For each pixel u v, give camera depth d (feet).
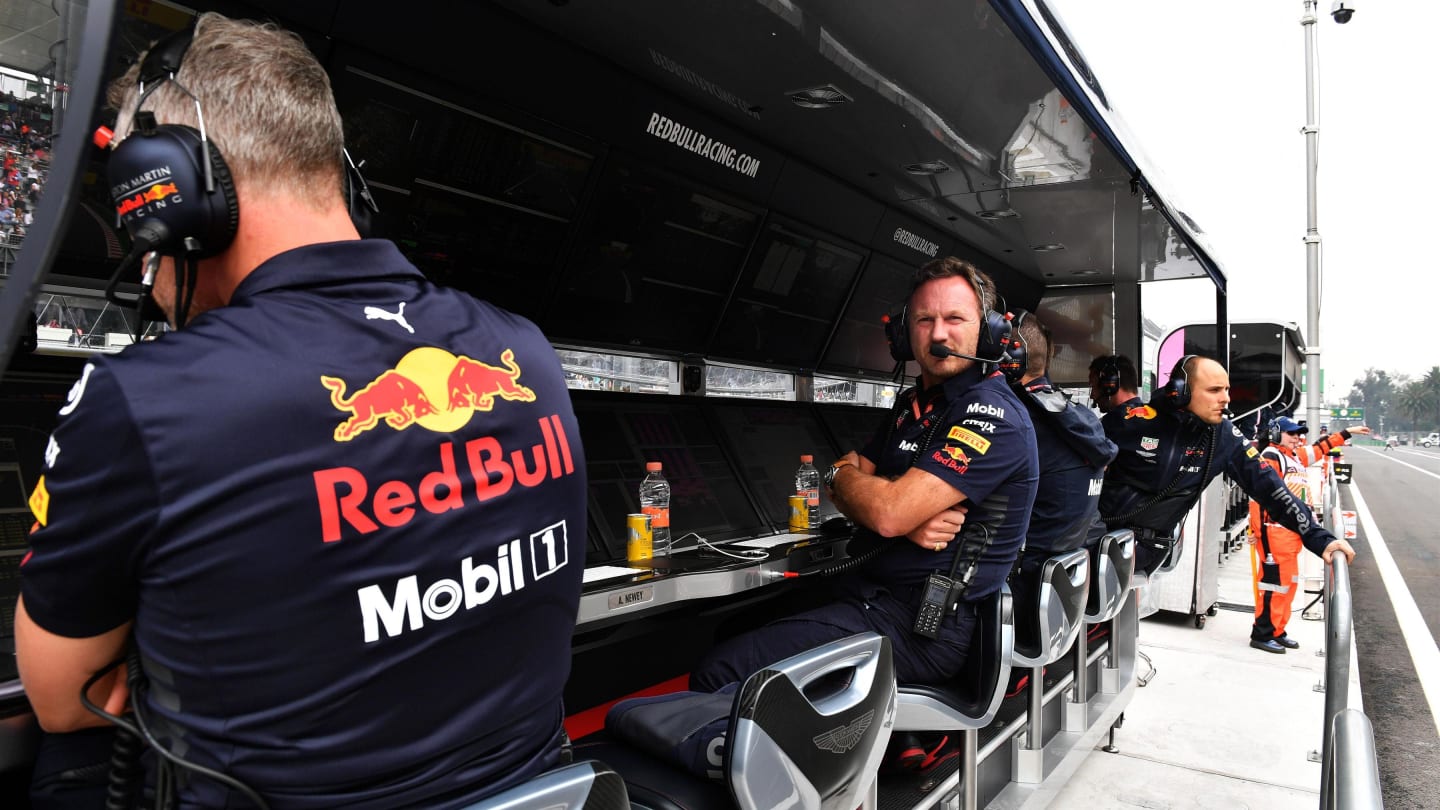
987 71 7.33
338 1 5.73
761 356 11.49
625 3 6.49
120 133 2.67
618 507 8.10
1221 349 18.08
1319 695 13.75
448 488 2.43
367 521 2.25
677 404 9.90
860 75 7.64
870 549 7.17
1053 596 7.90
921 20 6.38
